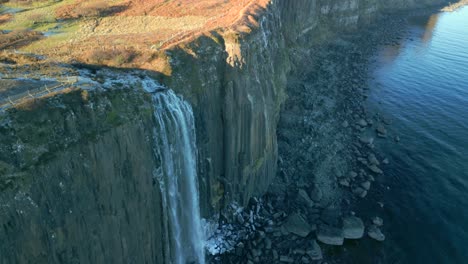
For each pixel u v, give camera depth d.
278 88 59.75
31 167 24.28
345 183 52.97
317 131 63.66
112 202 29.47
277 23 65.00
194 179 39.91
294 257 41.78
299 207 48.28
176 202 37.31
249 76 45.16
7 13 57.12
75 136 27.25
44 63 36.75
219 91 42.69
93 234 28.05
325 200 49.91
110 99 30.69
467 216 49.16
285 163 55.94
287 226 44.81
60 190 25.53
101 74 35.53
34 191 24.05
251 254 41.88
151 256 34.78
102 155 28.50
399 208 49.94
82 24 53.12
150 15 57.06
